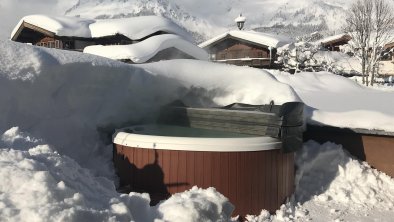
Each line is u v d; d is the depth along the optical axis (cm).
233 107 600
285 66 2580
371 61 2616
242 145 455
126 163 491
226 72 630
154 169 467
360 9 2744
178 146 455
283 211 480
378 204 520
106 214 225
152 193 465
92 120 517
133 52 1741
